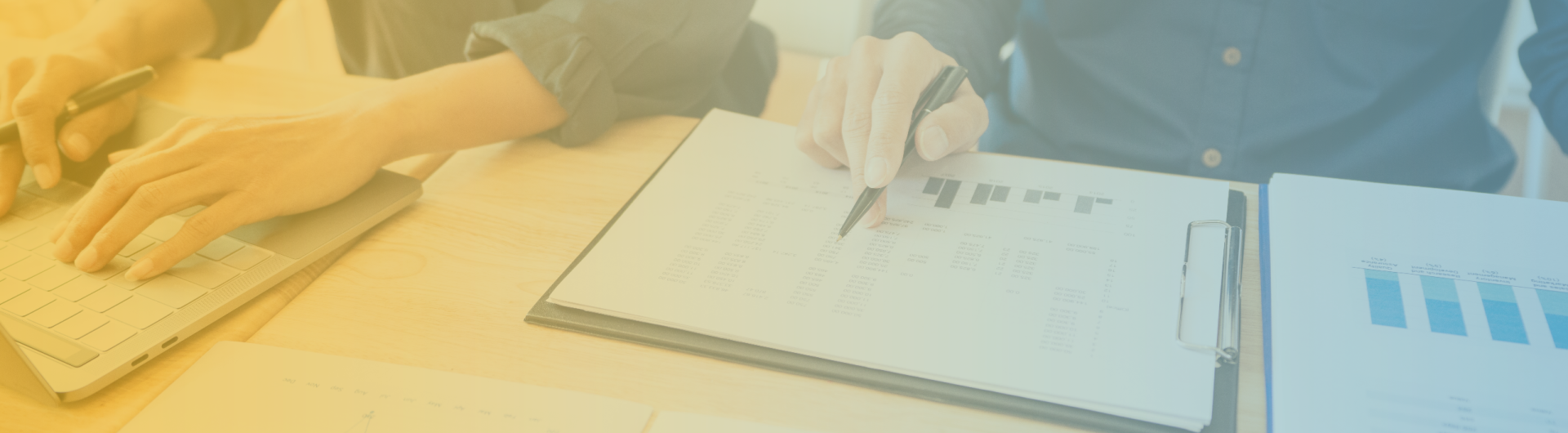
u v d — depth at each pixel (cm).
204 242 47
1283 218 45
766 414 36
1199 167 85
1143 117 86
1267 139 82
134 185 47
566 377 39
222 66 78
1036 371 37
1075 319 40
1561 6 75
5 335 35
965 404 36
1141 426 35
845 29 189
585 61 62
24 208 53
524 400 37
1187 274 42
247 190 49
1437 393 34
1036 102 91
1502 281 40
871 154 48
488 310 44
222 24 87
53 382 38
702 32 72
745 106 110
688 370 39
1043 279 42
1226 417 35
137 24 78
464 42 100
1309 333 37
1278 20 79
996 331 39
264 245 48
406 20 100
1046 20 87
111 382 39
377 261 48
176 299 43
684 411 37
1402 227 43
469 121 59
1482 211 44
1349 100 79
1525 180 153
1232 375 37
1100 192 50
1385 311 38
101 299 43
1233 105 83
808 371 38
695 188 53
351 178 53
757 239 47
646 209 51
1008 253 45
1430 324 37
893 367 38
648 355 40
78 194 55
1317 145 82
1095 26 85
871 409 37
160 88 74
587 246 49
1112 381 36
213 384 38
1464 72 78
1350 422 33
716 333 40
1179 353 37
